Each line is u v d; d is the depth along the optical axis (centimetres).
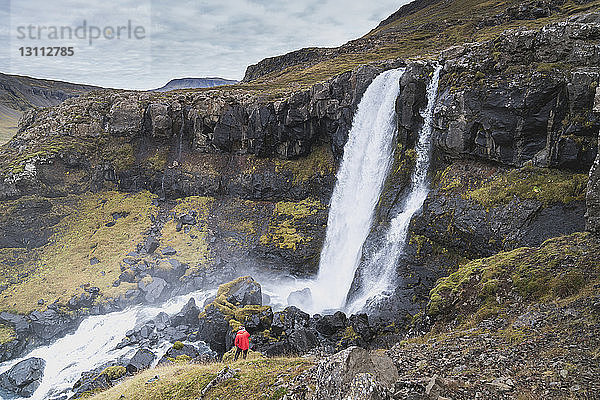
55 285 4206
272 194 5625
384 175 4312
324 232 4959
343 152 5156
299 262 4734
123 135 6494
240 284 3581
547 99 2873
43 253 4903
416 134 4016
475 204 3036
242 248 5016
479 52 3531
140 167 6278
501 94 3125
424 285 3036
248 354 2316
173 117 6412
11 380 2827
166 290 4166
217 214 5638
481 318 1842
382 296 3103
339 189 5075
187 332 3294
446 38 9450
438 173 3684
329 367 1125
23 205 5238
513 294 1875
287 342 2647
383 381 1079
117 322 3691
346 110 5122
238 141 6050
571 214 2484
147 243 4956
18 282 4316
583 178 2620
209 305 3266
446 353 1502
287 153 5709
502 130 3108
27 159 5656
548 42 3023
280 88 7269
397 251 3422
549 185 2720
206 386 1620
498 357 1335
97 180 6197
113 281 4278
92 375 2712
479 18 10200
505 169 3152
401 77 4088
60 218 5484
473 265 2272
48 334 3531
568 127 2750
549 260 1975
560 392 1028
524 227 2622
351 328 2817
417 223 3403
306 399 1211
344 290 4097
